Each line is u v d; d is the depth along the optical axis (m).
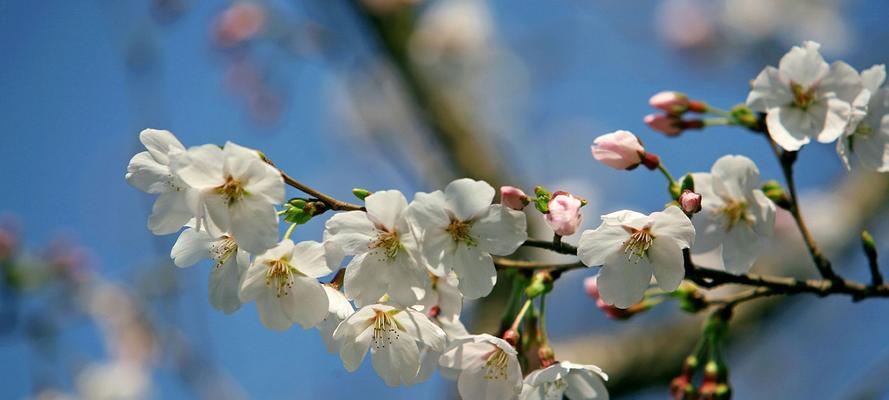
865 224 1.77
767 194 1.13
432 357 1.11
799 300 1.71
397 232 1.08
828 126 1.12
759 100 1.12
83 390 1.77
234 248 1.09
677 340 1.61
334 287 1.10
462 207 1.08
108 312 1.76
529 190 2.00
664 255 1.09
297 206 1.08
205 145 1.07
